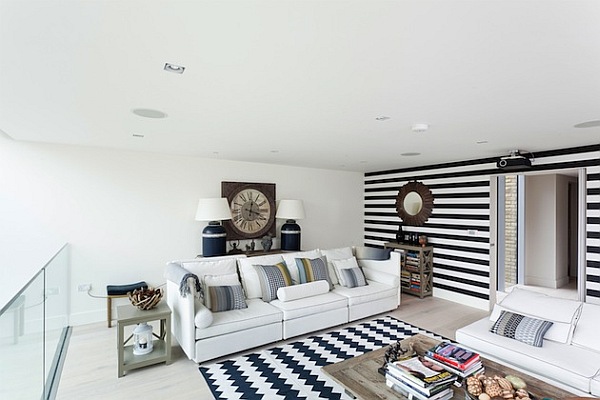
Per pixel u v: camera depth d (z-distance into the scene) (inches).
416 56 63.2
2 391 75.2
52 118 108.4
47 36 55.6
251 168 212.7
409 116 104.7
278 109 97.7
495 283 185.5
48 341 114.5
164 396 100.9
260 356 127.3
